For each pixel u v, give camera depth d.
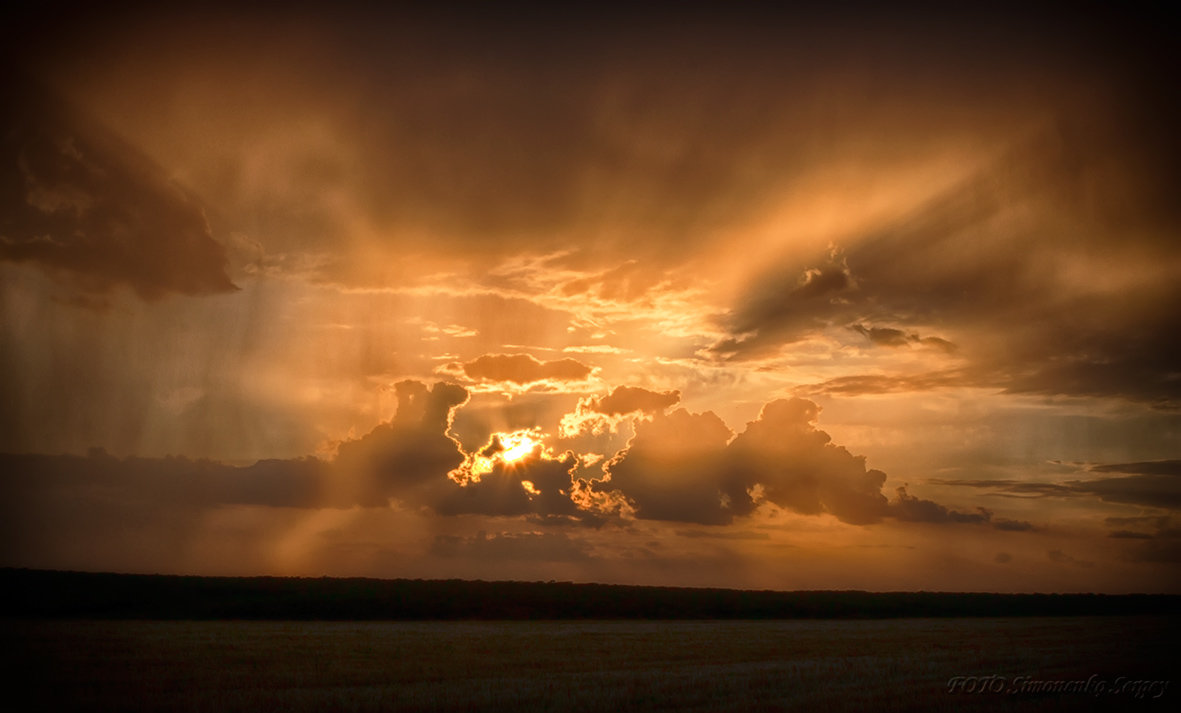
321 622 56.44
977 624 57.19
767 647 37.75
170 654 31.88
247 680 25.17
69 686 23.75
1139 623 58.41
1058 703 21.17
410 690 23.17
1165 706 20.83
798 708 20.48
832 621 63.38
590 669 28.92
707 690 23.41
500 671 28.06
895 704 20.94
